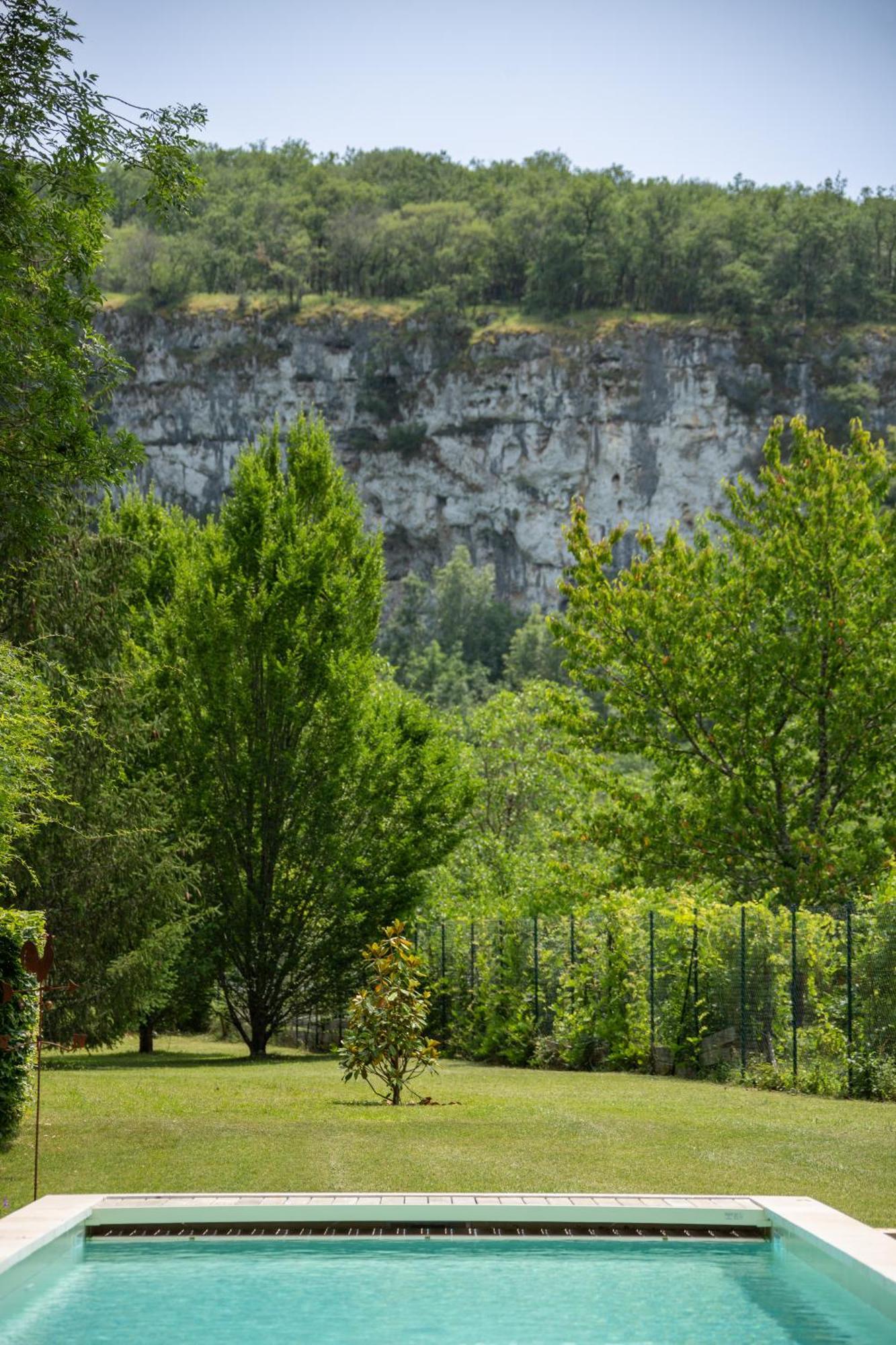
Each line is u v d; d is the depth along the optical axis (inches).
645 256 5457.7
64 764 775.7
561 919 774.5
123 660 892.0
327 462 1001.5
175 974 861.2
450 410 5334.6
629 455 5088.6
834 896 893.2
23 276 538.0
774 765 941.2
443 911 975.0
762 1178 316.5
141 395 5497.1
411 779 968.3
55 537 675.4
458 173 7411.4
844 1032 562.3
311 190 6579.7
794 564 943.0
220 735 925.2
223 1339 202.4
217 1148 363.9
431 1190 299.4
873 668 917.2
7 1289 218.4
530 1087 569.9
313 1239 255.0
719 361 5059.1
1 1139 368.8
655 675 973.8
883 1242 226.2
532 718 1565.0
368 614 979.9
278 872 933.8
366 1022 495.2
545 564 5191.9
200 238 5900.6
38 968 322.0
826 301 5241.1
